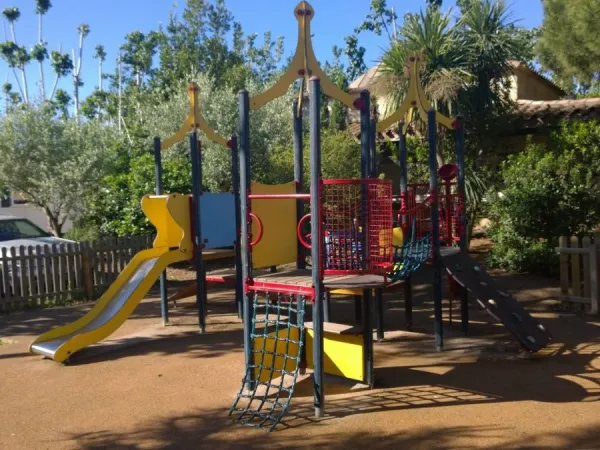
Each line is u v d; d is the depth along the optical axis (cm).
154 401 530
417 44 1255
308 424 463
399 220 802
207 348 717
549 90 2128
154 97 2855
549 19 1620
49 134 1559
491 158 1351
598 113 1361
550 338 656
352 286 480
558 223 1066
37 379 613
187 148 1695
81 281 1105
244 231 529
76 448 434
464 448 407
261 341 567
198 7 3219
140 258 830
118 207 1340
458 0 1739
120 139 1897
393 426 452
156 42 3762
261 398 523
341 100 613
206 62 3153
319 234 473
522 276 1091
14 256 1016
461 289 754
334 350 581
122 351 721
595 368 589
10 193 1695
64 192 1516
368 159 585
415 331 786
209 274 932
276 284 508
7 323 912
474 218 1357
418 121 1270
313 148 468
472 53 1277
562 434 425
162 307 868
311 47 588
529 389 531
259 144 1648
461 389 538
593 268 838
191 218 819
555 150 1146
